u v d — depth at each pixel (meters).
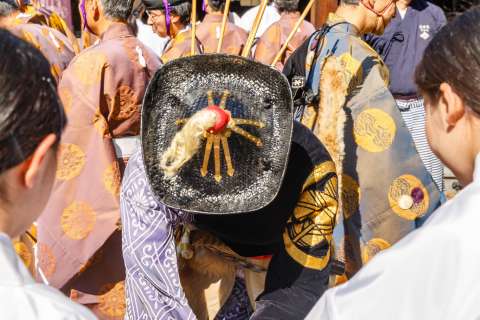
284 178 2.11
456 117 1.33
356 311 1.25
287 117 1.96
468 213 1.21
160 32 4.78
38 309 1.07
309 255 2.09
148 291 2.04
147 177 1.93
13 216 1.15
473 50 1.28
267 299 2.10
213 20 5.39
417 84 1.43
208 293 2.36
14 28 3.68
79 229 3.22
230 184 1.95
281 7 5.45
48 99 1.12
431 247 1.21
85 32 3.83
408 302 1.21
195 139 1.89
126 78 3.30
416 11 4.54
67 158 3.21
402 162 3.11
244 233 2.15
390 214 3.12
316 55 3.24
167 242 2.06
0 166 1.09
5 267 1.07
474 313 1.15
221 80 1.96
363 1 3.24
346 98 3.16
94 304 3.34
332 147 3.19
